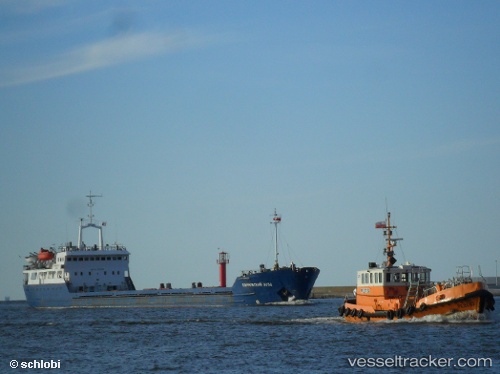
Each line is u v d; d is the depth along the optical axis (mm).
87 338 176375
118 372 127062
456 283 160125
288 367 126125
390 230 171375
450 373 118062
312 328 172750
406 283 168750
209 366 129625
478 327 154000
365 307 173750
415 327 157250
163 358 139875
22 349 159625
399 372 119812
